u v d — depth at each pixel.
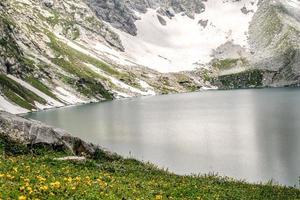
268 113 178.38
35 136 42.81
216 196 31.06
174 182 35.03
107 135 124.25
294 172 76.12
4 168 26.48
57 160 35.69
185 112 198.12
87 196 20.83
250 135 121.56
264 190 39.59
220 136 121.81
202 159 89.12
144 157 90.88
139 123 156.38
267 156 91.19
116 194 23.39
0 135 40.50
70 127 143.25
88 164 37.09
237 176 73.75
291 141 108.75
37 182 22.70
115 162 44.81
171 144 108.81
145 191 27.05
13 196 18.50
